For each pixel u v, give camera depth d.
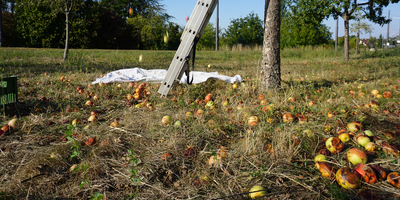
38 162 2.46
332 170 2.31
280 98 4.81
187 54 4.73
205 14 4.56
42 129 3.44
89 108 4.55
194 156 2.76
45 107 4.46
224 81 6.32
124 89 5.89
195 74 6.95
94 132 3.29
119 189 2.23
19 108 4.28
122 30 35.78
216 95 5.43
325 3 13.75
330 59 17.31
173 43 38.25
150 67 10.35
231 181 2.33
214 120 3.67
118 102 5.01
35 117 3.77
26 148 2.87
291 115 3.72
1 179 2.27
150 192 2.20
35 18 30.55
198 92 5.51
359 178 2.16
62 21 31.95
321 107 4.07
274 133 3.17
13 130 3.35
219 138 3.22
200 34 4.70
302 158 2.71
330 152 2.74
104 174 2.43
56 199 2.04
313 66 11.95
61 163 2.51
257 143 2.90
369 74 8.41
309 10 14.55
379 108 4.24
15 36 33.09
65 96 5.18
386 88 5.70
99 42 35.97
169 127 3.44
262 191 2.07
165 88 4.94
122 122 3.76
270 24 5.28
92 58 13.76
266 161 2.65
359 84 6.21
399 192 2.05
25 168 2.39
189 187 2.27
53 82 6.38
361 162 2.41
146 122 3.73
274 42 5.32
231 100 4.90
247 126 3.57
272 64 5.36
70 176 2.34
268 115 3.79
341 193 2.01
